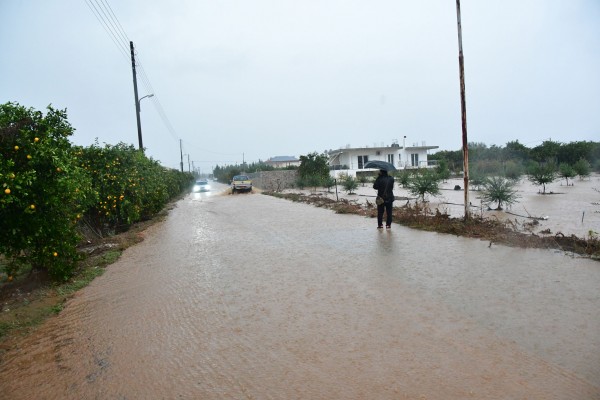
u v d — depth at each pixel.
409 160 55.38
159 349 4.38
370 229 11.53
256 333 4.65
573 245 7.78
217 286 6.60
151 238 12.14
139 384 3.69
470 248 8.30
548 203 15.29
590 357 3.71
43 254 6.88
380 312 5.07
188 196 37.31
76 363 4.18
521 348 3.94
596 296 5.20
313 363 3.88
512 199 14.72
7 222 6.25
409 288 5.93
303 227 12.61
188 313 5.43
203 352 4.25
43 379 3.89
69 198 7.30
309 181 36.78
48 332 5.05
